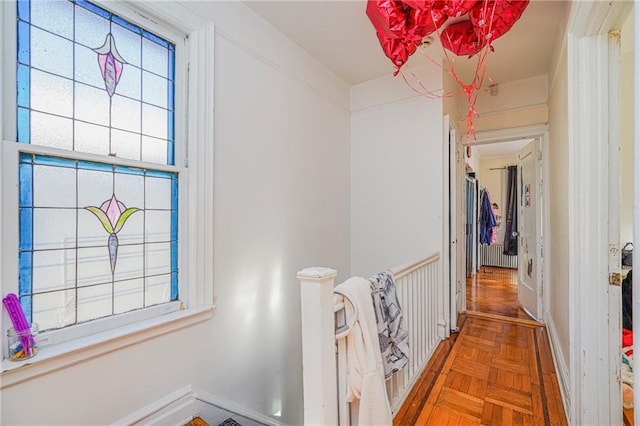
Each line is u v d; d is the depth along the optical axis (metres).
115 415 1.29
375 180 3.04
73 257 1.24
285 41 2.30
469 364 2.21
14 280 1.07
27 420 1.06
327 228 2.81
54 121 1.19
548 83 2.86
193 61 1.64
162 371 1.46
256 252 2.03
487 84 3.16
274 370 2.14
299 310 2.40
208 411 1.66
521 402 1.78
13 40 1.08
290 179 2.35
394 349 1.51
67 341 1.20
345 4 1.95
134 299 1.44
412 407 1.75
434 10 1.54
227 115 1.83
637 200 0.59
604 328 1.36
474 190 5.82
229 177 1.84
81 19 1.27
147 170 1.50
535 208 3.20
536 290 3.14
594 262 1.38
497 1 1.56
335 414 1.16
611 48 1.36
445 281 2.71
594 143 1.38
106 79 1.35
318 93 2.68
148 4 1.44
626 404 1.59
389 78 2.95
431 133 2.72
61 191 1.20
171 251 1.60
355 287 1.28
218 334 1.75
